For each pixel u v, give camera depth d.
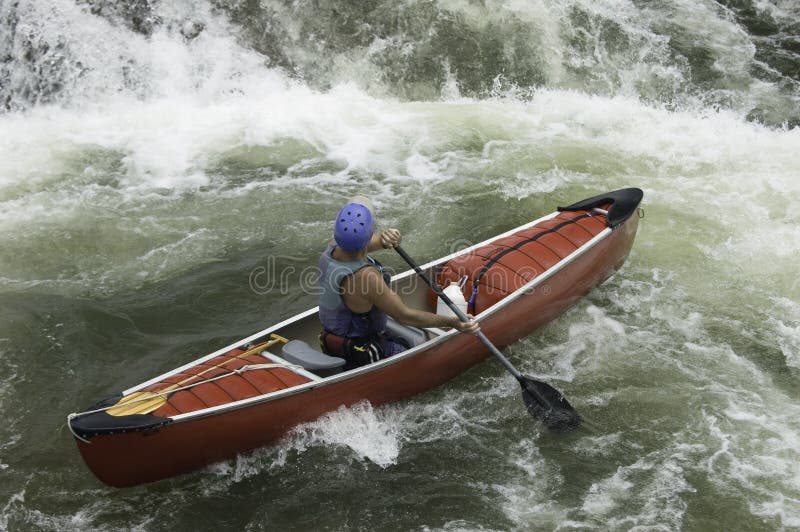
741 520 12.46
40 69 25.92
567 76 27.41
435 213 20.89
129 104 25.97
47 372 15.70
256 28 27.48
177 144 23.98
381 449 13.91
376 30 27.88
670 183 22.22
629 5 29.77
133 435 11.98
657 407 14.81
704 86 27.03
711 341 16.55
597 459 13.68
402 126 25.17
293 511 12.75
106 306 17.47
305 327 15.10
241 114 25.53
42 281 18.27
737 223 20.36
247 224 20.48
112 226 20.27
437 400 15.09
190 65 26.75
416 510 12.73
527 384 14.27
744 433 14.17
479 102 26.78
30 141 23.89
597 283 17.66
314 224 20.48
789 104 26.12
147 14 26.83
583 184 22.17
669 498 12.87
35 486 13.15
